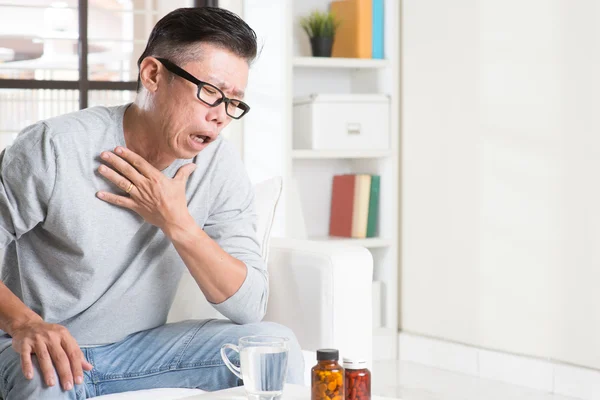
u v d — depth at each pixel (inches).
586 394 134.6
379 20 163.6
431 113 158.9
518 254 144.9
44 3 152.8
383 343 163.2
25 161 77.0
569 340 137.8
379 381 146.4
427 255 160.7
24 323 72.6
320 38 159.9
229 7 163.2
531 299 143.2
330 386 60.5
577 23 135.4
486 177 149.6
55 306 80.8
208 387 81.7
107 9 156.4
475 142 151.2
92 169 78.5
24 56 152.3
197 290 97.4
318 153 155.6
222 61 75.9
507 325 147.1
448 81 155.6
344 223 164.6
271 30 156.8
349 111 158.9
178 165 83.2
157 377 82.0
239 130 164.9
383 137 162.1
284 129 153.2
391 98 162.6
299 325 94.7
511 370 145.6
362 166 170.4
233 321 84.4
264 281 85.0
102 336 82.7
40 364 70.0
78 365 70.9
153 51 77.5
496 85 147.6
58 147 77.1
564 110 137.4
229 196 86.8
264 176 159.3
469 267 153.0
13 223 77.6
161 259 83.6
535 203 141.9
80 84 155.3
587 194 134.6
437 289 158.9
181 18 76.2
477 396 136.9
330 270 91.8
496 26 147.3
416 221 162.7
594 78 133.2
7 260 83.1
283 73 153.5
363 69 169.8
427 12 158.9
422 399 134.8
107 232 79.5
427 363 159.8
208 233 86.9
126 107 81.7
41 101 153.6
